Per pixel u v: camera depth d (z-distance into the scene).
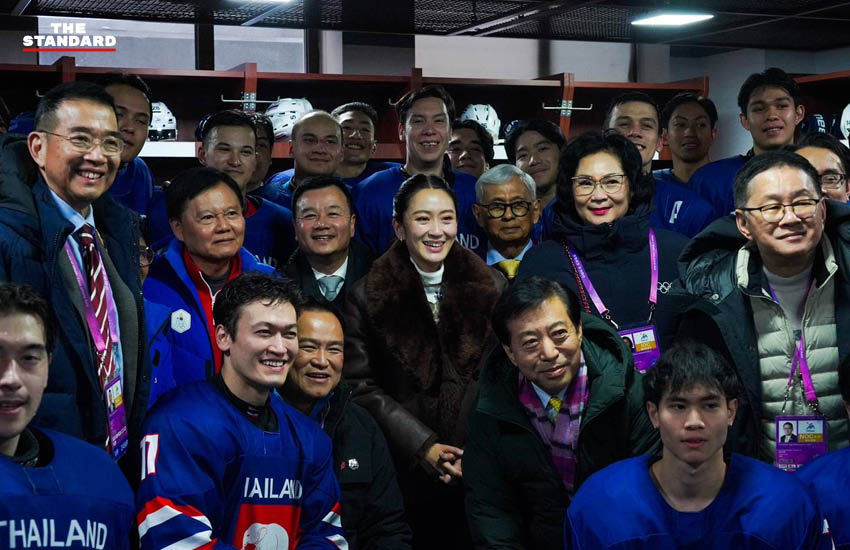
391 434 2.77
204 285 2.77
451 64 5.90
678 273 2.60
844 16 4.41
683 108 4.43
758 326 2.36
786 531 1.86
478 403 2.38
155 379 2.62
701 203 3.88
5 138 2.16
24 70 4.80
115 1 3.90
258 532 2.12
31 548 1.68
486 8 4.04
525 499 2.40
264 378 2.13
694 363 1.87
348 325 2.89
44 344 1.77
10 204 2.08
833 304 2.34
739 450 2.33
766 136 3.95
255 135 3.80
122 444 2.21
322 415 2.58
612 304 2.73
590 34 4.81
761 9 4.23
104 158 2.16
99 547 1.76
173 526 2.01
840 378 2.14
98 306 2.15
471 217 3.63
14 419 1.72
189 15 4.14
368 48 5.68
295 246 3.61
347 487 2.57
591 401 2.28
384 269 2.93
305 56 5.58
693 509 1.90
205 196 2.75
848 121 5.35
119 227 2.35
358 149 4.48
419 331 2.87
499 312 2.30
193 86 5.40
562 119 5.72
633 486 1.94
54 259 2.08
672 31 4.76
